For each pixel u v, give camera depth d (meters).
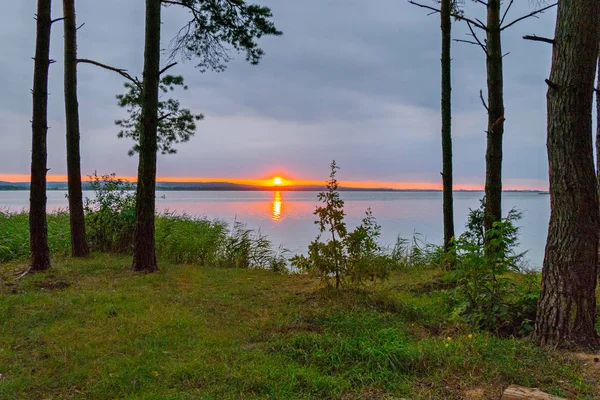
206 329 4.60
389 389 3.22
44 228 7.25
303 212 29.84
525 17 6.84
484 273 4.73
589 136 3.95
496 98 7.05
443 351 3.76
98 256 8.71
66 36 8.27
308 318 4.89
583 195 3.93
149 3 7.34
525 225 19.77
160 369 3.56
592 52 3.87
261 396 3.14
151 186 7.54
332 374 3.47
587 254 3.95
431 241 14.01
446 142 7.76
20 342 4.10
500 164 7.02
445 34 7.73
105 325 4.60
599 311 4.89
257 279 7.45
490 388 3.21
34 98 7.00
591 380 3.28
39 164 7.12
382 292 5.99
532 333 4.17
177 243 9.35
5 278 6.60
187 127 10.48
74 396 3.17
